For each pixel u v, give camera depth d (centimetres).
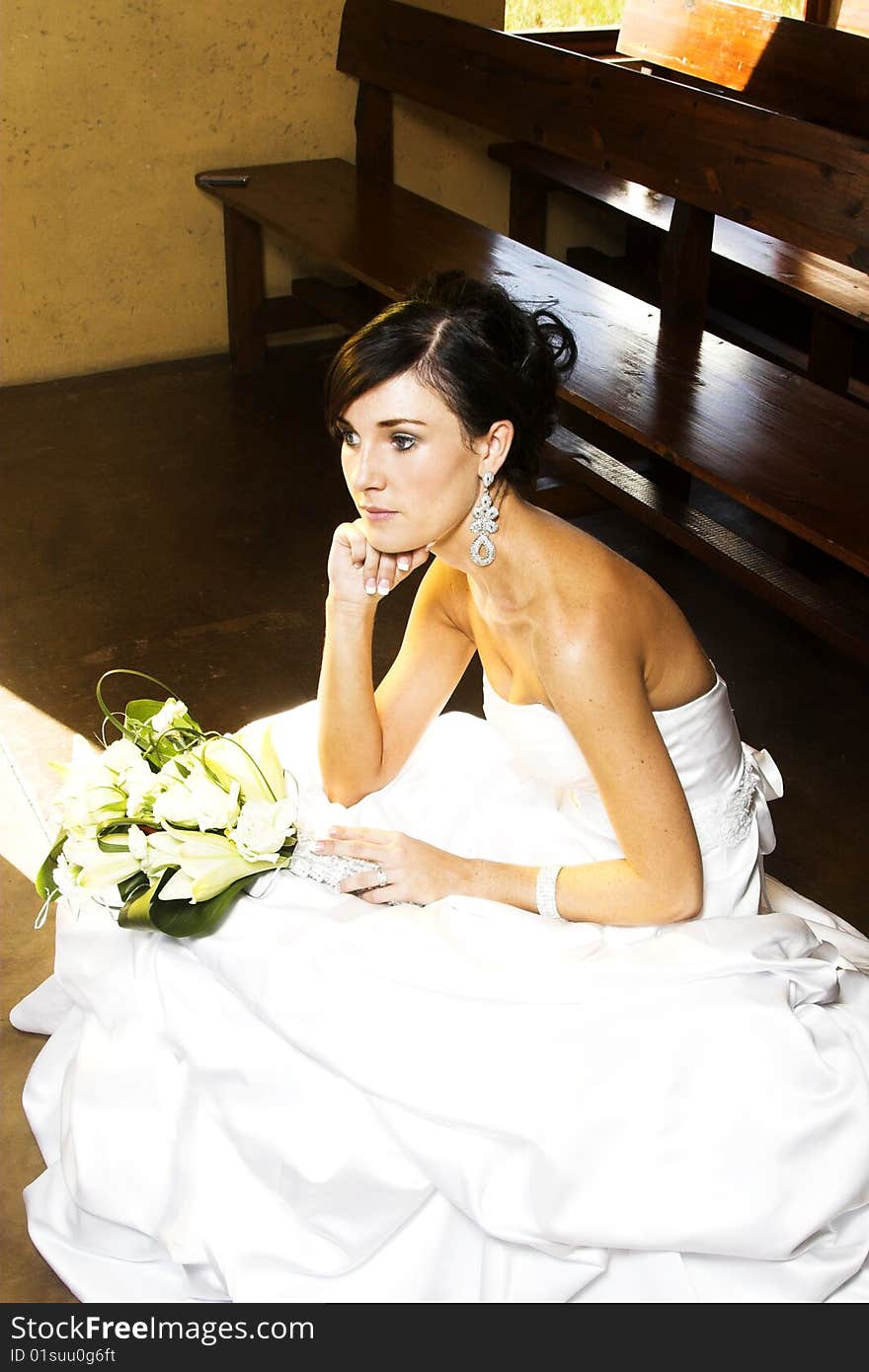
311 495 447
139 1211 190
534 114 441
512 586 171
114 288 528
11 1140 220
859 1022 181
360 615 195
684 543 355
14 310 514
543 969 173
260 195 500
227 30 511
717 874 192
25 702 340
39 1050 236
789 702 341
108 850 184
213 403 512
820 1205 168
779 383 360
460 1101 168
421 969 173
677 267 396
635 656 170
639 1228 165
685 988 171
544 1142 165
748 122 365
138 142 510
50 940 261
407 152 572
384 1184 174
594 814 194
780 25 474
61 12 478
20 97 484
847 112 458
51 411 504
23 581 395
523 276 429
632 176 404
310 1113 177
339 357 161
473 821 207
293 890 184
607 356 373
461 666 212
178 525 427
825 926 222
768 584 333
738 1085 168
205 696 344
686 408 343
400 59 501
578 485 412
